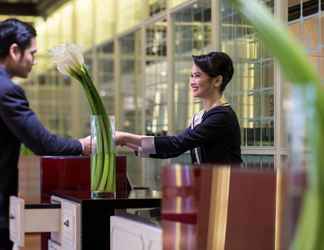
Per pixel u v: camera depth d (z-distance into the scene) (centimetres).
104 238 340
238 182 251
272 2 502
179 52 679
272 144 498
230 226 250
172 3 694
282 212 253
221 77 385
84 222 336
